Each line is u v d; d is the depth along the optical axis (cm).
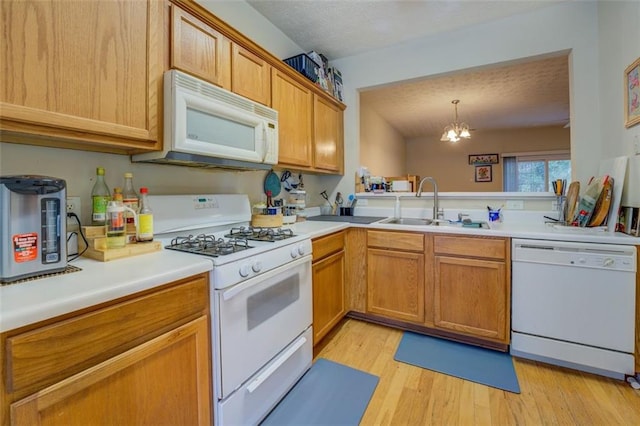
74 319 75
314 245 189
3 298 73
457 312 205
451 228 205
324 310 203
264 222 203
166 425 98
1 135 100
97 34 106
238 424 122
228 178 203
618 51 186
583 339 170
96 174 133
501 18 238
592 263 166
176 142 127
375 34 259
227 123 154
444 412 143
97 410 80
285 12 228
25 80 88
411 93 401
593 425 134
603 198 184
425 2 218
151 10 124
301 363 169
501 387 161
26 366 67
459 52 254
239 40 169
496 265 192
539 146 606
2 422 63
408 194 280
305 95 236
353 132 305
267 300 140
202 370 110
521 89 388
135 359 88
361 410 145
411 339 215
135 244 126
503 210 245
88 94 104
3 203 85
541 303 179
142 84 121
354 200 307
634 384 158
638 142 164
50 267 94
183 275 102
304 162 234
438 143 688
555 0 217
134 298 89
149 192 155
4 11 84
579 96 216
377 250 232
